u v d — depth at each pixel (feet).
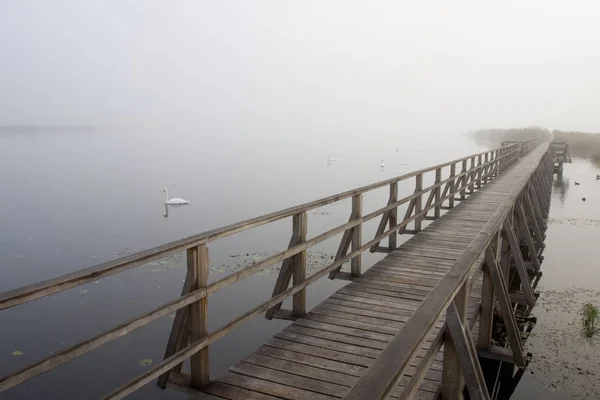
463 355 8.27
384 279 19.22
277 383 11.18
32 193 85.97
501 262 22.29
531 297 25.22
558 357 20.97
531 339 22.80
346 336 13.78
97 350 25.48
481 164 49.08
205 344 10.35
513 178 55.42
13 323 28.73
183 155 181.78
